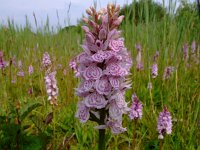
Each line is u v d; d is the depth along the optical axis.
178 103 0.20
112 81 0.10
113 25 0.10
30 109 0.14
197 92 0.21
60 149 0.15
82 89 0.10
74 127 0.18
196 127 0.17
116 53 0.10
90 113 0.10
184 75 0.24
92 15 0.10
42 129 0.14
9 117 0.14
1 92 0.24
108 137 0.17
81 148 0.16
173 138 0.18
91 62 0.10
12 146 0.13
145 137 0.18
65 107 0.22
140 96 0.23
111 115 0.10
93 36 0.10
